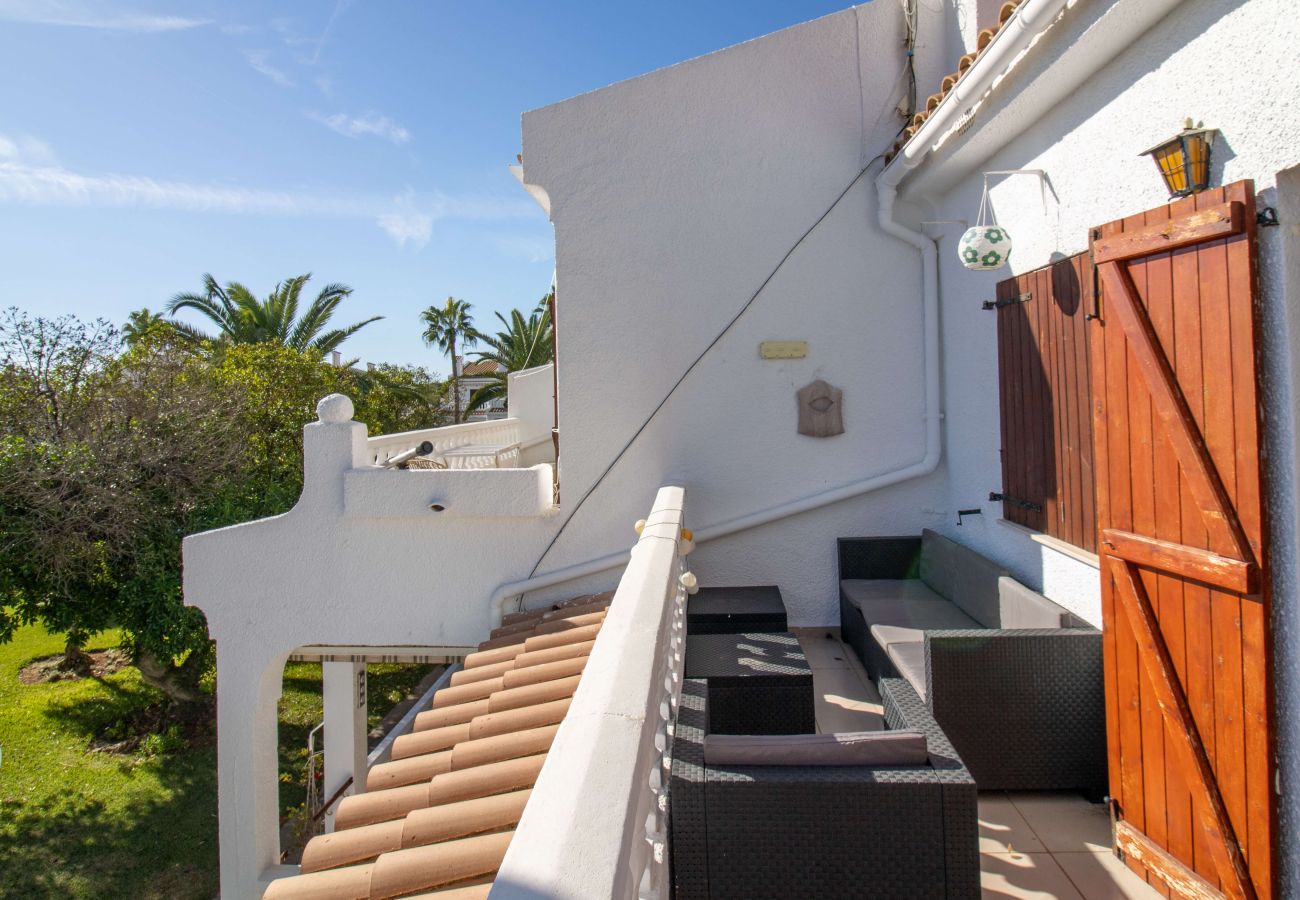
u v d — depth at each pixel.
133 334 18.05
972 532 5.71
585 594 6.12
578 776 1.51
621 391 6.30
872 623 4.88
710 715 3.73
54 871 8.86
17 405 11.08
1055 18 3.41
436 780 3.21
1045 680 3.50
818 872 2.39
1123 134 3.48
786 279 6.28
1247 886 2.49
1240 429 2.50
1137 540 2.99
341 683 8.46
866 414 6.31
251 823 6.01
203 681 12.79
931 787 2.36
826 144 6.24
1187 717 2.76
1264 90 2.52
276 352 15.76
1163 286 2.88
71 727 12.70
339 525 6.10
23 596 10.28
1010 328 4.91
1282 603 2.40
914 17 6.07
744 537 6.41
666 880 2.30
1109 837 3.24
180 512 11.21
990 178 5.14
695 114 6.25
